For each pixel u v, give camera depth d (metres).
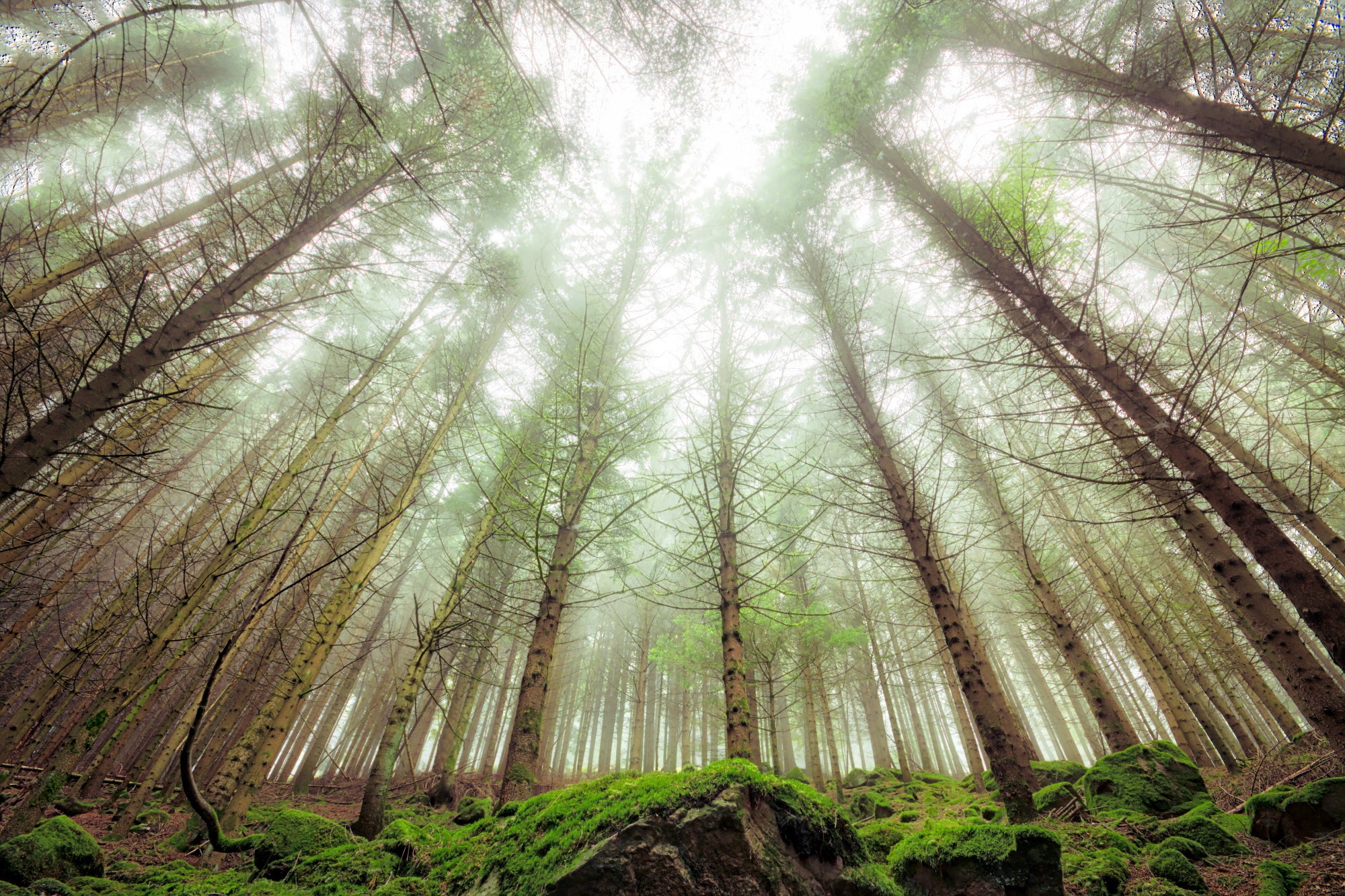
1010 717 6.09
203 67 9.16
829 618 12.66
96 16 5.48
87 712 6.18
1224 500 4.39
